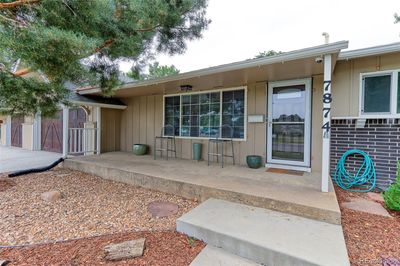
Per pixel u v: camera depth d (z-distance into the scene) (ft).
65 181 14.83
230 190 10.05
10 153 26.91
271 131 15.74
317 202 8.54
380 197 11.36
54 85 10.41
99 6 8.09
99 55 11.23
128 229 8.25
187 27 13.32
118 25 10.02
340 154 13.50
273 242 6.45
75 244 7.17
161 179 12.47
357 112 13.01
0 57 7.79
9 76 9.12
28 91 9.64
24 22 7.42
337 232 7.11
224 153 17.70
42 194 11.64
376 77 12.57
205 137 18.70
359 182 12.77
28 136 31.22
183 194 11.57
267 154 15.87
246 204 9.54
